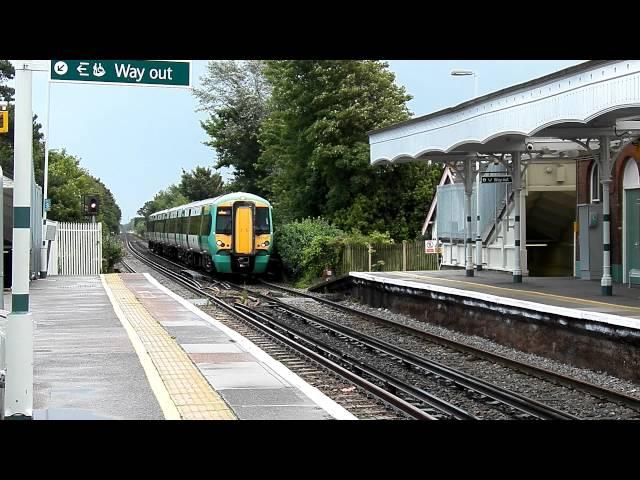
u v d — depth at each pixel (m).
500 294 17.97
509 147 20.88
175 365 11.48
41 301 21.83
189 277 36.31
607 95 13.66
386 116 37.62
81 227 36.59
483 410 10.77
